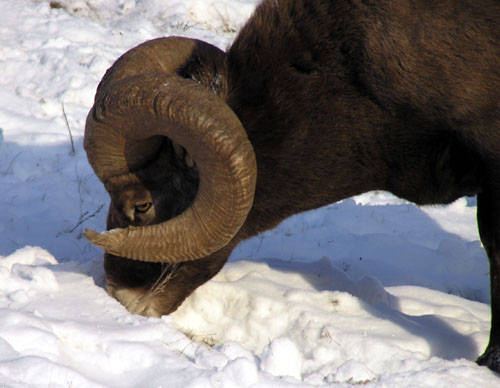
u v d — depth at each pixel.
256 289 14.87
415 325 13.74
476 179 12.14
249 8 41.91
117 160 10.92
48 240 18.94
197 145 10.09
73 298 12.22
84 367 9.45
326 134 11.77
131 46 36.06
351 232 23.14
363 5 11.05
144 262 12.70
